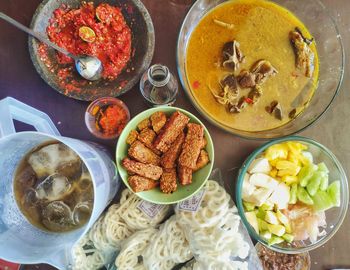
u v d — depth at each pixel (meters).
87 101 0.48
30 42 0.46
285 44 0.51
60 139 0.35
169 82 0.46
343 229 0.50
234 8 0.50
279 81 0.50
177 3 0.49
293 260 0.49
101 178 0.39
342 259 0.50
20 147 0.39
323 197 0.48
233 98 0.50
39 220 0.41
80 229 0.39
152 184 0.44
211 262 0.43
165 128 0.44
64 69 0.48
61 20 0.48
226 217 0.46
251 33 0.50
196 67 0.50
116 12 0.48
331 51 0.50
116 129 0.48
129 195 0.47
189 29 0.49
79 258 0.46
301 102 0.50
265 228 0.48
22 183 0.41
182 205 0.46
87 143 0.44
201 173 0.44
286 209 0.49
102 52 0.49
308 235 0.49
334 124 0.50
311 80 0.50
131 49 0.49
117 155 0.43
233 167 0.50
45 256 0.35
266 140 0.48
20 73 0.48
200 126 0.44
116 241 0.47
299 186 0.49
